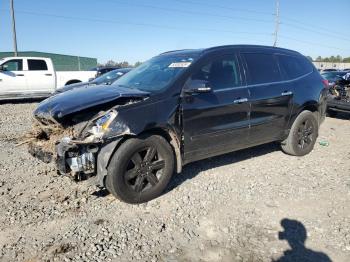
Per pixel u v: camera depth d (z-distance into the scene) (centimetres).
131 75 530
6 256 314
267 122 536
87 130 384
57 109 397
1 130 854
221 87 477
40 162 567
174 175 507
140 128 392
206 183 477
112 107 403
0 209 401
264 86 526
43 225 367
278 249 324
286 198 430
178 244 333
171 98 424
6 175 508
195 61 462
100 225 368
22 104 1455
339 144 702
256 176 505
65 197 433
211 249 325
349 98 991
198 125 451
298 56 616
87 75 1702
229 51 506
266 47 567
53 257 312
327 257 311
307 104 591
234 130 493
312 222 370
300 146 602
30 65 1532
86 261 306
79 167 380
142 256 314
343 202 418
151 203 418
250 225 366
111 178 389
